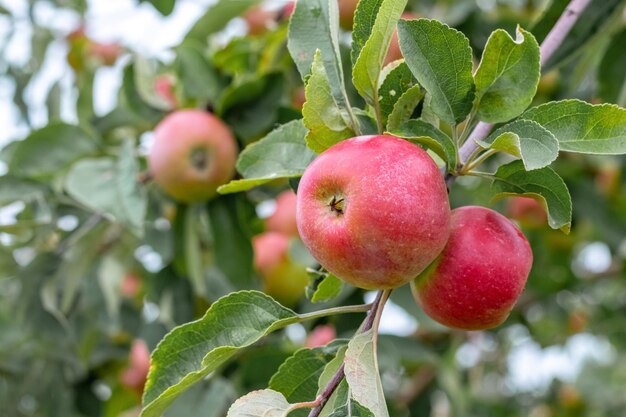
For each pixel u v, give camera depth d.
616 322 1.71
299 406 0.62
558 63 0.87
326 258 0.62
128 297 1.28
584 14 0.85
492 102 0.65
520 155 0.60
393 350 1.12
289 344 1.12
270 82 1.01
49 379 1.24
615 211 1.34
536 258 1.49
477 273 0.65
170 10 0.98
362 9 0.65
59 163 1.08
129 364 1.30
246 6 1.11
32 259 1.11
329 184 0.62
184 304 1.09
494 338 1.70
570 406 1.77
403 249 0.61
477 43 1.13
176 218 1.05
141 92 1.07
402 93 0.67
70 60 1.43
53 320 1.14
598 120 0.63
